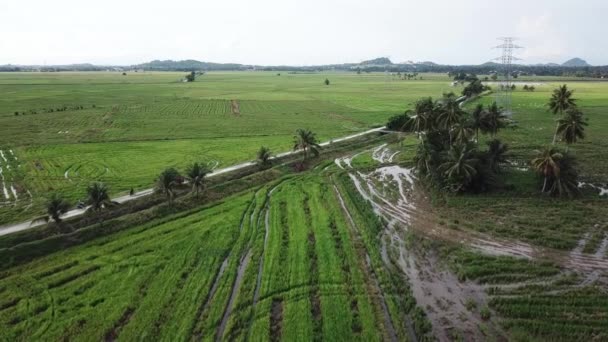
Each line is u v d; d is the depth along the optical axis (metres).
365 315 43.38
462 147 80.00
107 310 44.31
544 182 77.00
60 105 192.50
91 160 102.75
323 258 55.03
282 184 86.56
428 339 39.56
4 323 42.41
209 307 44.91
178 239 60.56
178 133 136.88
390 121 141.00
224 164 99.62
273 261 54.31
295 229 64.06
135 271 51.84
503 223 65.44
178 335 40.28
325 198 78.00
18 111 173.88
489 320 42.66
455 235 62.31
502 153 87.44
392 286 48.31
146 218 67.38
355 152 116.56
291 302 45.47
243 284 49.03
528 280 49.69
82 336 40.47
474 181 78.56
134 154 109.06
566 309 43.69
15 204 73.88
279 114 179.62
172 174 72.56
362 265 53.47
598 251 56.00
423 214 70.81
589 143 114.12
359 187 85.38
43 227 61.97
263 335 40.19
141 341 39.59
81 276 51.09
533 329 40.81
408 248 58.53
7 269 52.78
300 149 109.19
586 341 39.06
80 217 65.88
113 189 81.75
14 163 100.12
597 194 76.44
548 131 131.75
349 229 64.38
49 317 43.28
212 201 76.38
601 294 46.22
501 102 187.75
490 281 49.75
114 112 175.88
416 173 93.56
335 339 39.78
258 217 69.12
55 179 87.94
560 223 64.44
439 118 93.31
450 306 45.16
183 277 50.75
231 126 150.38
